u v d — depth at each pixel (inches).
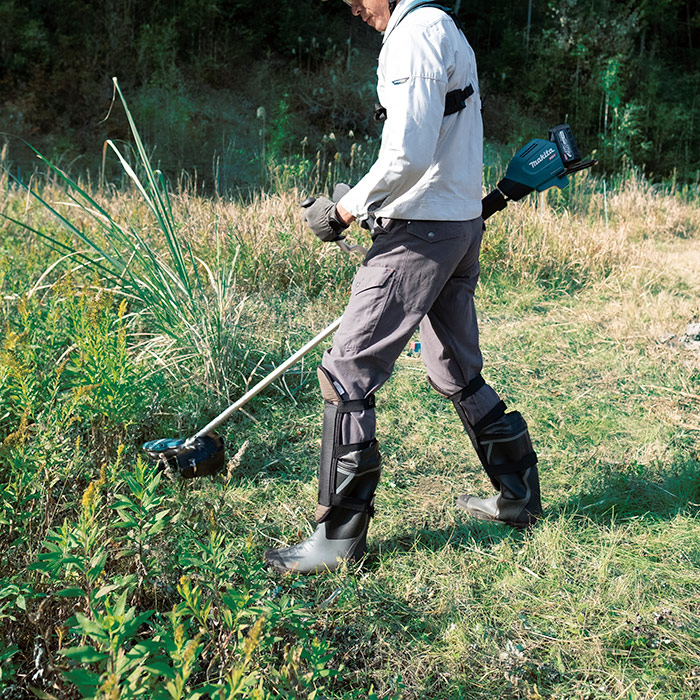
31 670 68.4
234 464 86.2
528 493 97.3
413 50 75.7
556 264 223.8
